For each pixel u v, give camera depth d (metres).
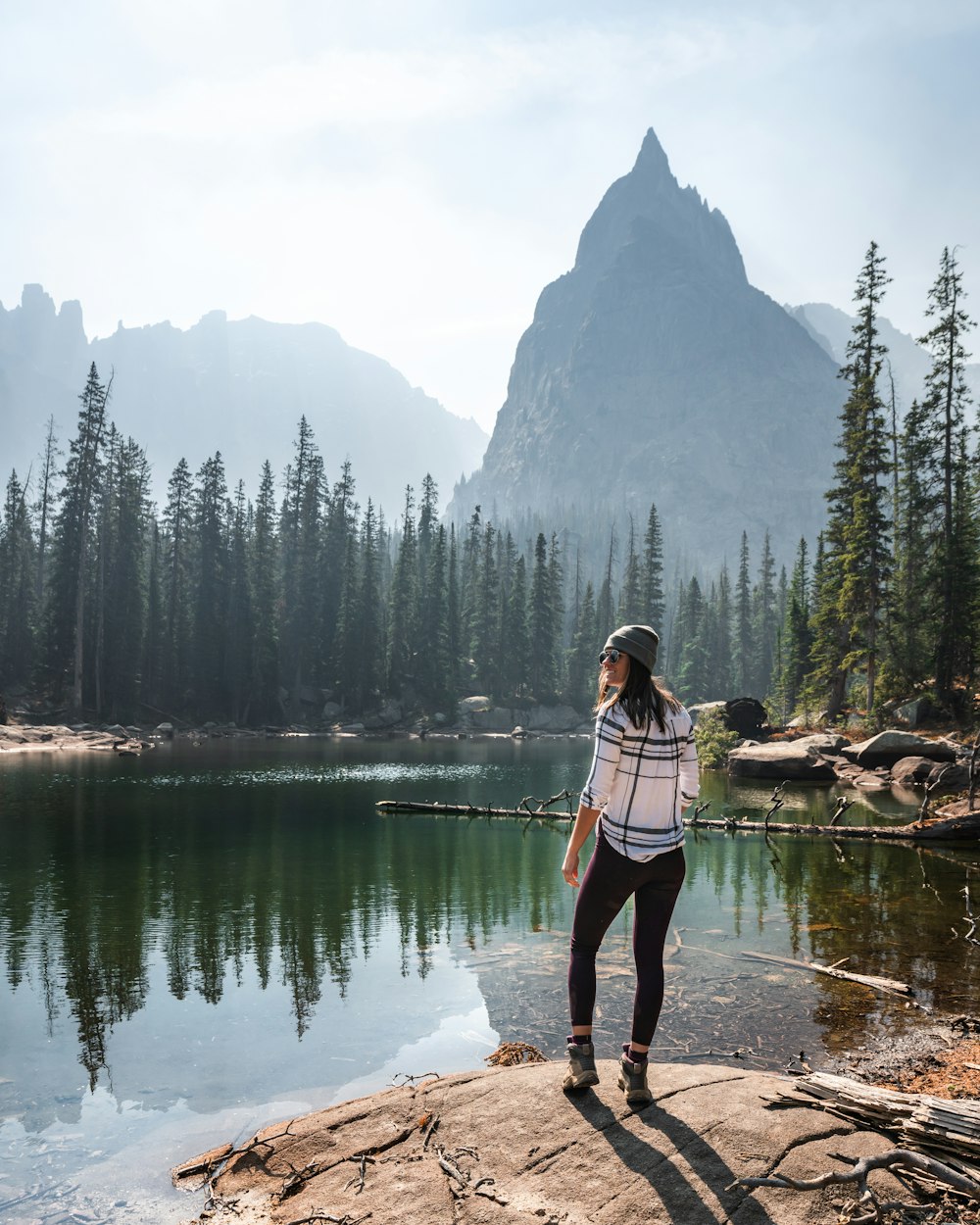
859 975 8.14
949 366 39.06
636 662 3.56
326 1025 6.88
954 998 7.50
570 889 12.35
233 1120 5.13
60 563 61.78
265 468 77.19
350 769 34.94
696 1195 3.04
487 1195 3.22
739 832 18.56
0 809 20.83
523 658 92.75
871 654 38.47
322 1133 4.02
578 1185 3.19
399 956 8.97
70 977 8.21
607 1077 3.97
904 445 43.75
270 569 74.25
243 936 9.74
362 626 78.00
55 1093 5.56
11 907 11.15
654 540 105.12
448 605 91.50
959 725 35.50
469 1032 6.71
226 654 69.75
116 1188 4.22
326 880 12.98
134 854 15.27
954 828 17.09
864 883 12.81
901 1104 3.42
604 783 3.50
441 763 39.47
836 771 30.77
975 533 39.28
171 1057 6.19
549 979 8.13
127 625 64.12
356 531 83.75
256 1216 3.54
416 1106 4.04
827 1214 2.93
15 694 61.75
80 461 60.75
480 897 11.84
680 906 11.23
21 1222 3.87
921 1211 2.96
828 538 43.41
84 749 44.28
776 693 70.31
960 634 37.66
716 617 116.12
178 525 72.00
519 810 21.11
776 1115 3.50
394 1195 3.36
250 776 30.77
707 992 7.67
